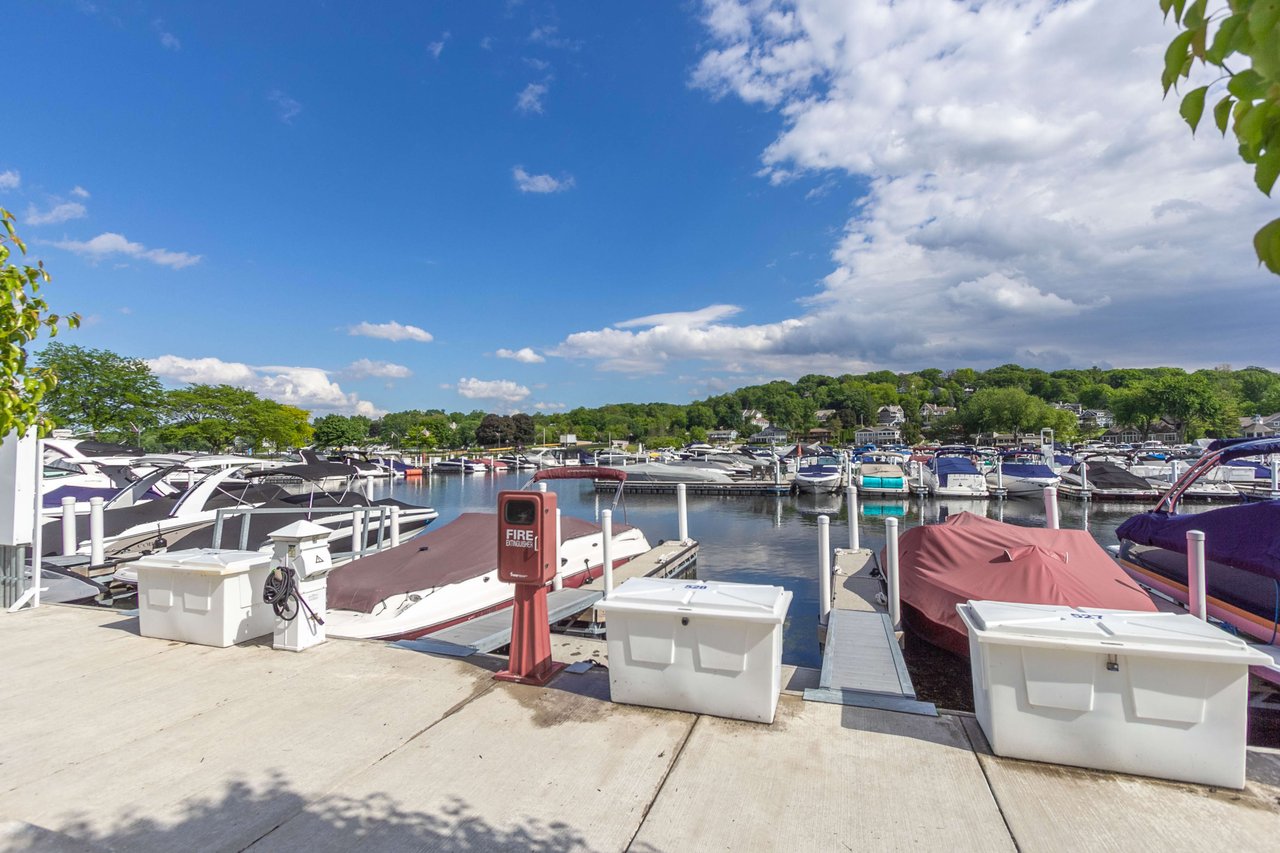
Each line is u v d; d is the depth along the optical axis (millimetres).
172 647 5367
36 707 4191
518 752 3596
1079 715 3346
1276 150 1162
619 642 4207
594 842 2785
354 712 4117
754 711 3930
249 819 2963
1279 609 6238
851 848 2732
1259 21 961
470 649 5332
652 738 3752
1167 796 3090
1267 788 3152
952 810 3000
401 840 2803
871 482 32844
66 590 9805
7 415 3869
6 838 2588
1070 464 41938
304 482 16703
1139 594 7137
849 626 7637
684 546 14156
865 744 3658
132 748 3648
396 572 8531
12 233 3906
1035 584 7301
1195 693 3172
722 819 2947
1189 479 9312
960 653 7410
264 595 5312
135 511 12367
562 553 10578
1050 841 2762
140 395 45812
